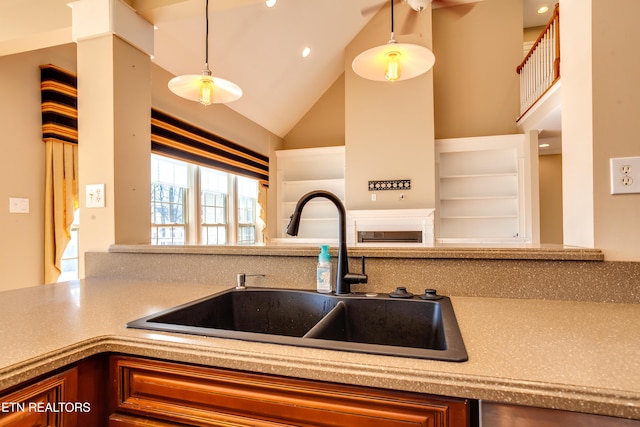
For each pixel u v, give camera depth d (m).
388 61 1.75
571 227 1.18
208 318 1.12
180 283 1.41
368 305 1.10
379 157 5.19
